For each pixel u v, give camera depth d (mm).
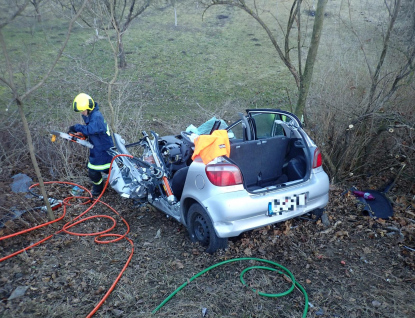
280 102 10000
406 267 3879
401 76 5090
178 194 4613
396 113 5324
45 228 4582
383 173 6004
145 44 14508
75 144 6531
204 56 13570
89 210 5176
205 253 4074
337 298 3447
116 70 5340
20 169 6059
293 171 4434
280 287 3615
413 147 5176
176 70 12461
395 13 5098
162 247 4285
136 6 12820
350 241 4363
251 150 4219
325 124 5750
